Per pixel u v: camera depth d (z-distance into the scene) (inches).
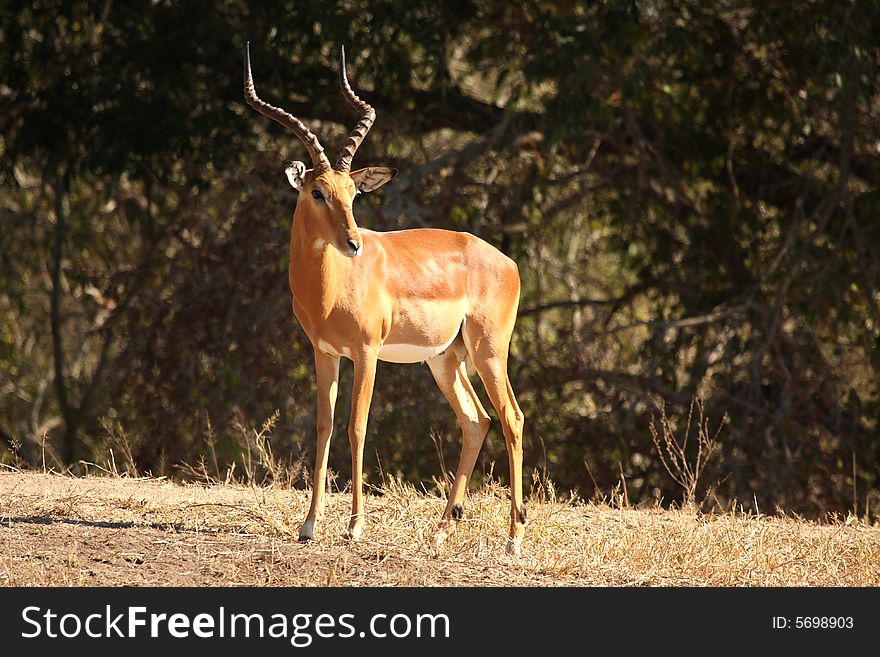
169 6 1485.0
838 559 808.9
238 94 1482.5
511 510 772.0
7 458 1692.9
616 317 1878.7
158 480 981.8
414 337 767.7
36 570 633.6
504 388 800.9
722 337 1595.7
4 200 2177.7
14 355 2225.6
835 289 1507.1
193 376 1419.8
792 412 1478.8
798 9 1433.3
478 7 1422.2
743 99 1562.5
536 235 1614.2
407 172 1494.8
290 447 1339.8
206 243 1534.2
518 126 1528.1
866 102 1382.9
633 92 1365.7
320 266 714.2
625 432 1485.0
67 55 1534.2
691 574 745.6
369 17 1433.3
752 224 1631.4
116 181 1737.2
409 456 1414.9
